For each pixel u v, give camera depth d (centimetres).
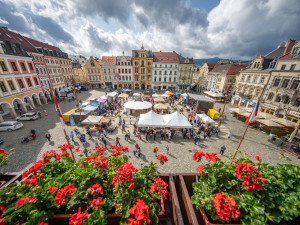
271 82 2253
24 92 2367
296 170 300
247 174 273
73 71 4712
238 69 3631
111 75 4891
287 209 238
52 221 257
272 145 1467
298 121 1845
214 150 1335
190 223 254
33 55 2811
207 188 286
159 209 280
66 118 1914
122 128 1683
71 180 319
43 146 1327
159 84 4934
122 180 278
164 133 1515
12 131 1645
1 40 2073
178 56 5047
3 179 405
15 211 233
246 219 239
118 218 258
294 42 2111
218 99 3547
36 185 284
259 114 1972
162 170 1039
